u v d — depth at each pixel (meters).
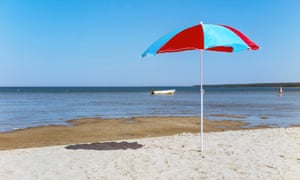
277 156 7.10
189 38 6.48
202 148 7.57
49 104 40.28
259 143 8.68
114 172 5.93
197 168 6.11
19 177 5.74
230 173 5.78
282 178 5.49
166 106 36.38
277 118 23.14
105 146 8.44
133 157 7.03
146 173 5.84
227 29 6.82
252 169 6.03
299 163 6.49
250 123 20.06
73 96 71.12
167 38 6.67
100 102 45.34
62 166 6.40
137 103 42.50
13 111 29.27
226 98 59.66
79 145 8.73
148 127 17.58
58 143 12.52
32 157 7.22
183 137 9.98
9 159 7.05
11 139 13.70
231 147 8.13
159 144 8.62
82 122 20.16
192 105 38.09
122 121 20.45
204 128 17.48
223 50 8.01
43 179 5.61
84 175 5.79
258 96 70.00
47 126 18.23
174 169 6.06
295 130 11.35
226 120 21.58
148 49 6.92
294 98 57.94
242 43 6.41
